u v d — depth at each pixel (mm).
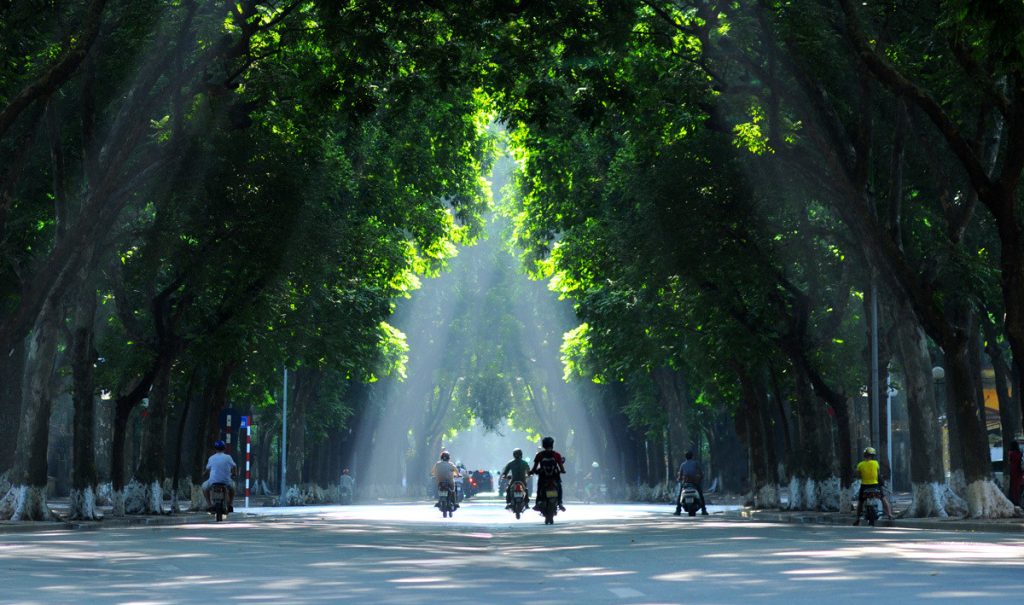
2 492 84938
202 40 62906
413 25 55875
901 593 23250
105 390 91250
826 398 83188
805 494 87375
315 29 61000
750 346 83000
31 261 73125
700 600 22469
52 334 67500
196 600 23719
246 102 67125
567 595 24141
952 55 59031
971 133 66500
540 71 59781
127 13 61469
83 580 28688
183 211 73812
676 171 76625
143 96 62750
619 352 99312
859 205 64125
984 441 62844
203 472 92250
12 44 58031
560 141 94562
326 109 58625
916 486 69125
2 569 32062
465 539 52938
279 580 28766
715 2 61469
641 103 64000
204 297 82438
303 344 94500
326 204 85812
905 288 63875
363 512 104562
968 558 33438
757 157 74938
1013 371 92625
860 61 62438
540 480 72000
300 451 129750
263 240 75438
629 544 44406
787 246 80250
